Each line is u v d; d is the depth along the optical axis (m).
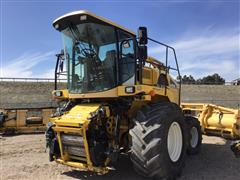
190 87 70.56
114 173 6.82
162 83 7.71
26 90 52.91
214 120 9.96
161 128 5.79
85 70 6.74
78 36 6.77
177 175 6.37
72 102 7.24
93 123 5.96
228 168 7.30
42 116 14.59
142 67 6.54
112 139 6.19
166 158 5.80
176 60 8.30
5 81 55.19
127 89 6.12
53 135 6.73
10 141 11.73
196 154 8.75
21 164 7.75
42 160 8.21
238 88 71.19
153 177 5.81
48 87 55.41
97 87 6.56
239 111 9.52
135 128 5.85
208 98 61.69
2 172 6.98
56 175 6.71
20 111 14.15
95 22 6.40
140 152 5.68
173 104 6.64
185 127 6.72
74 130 5.95
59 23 6.76
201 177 6.56
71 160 6.40
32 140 11.97
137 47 6.36
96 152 5.89
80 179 6.42
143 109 6.23
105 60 6.49
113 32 6.39
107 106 6.31
